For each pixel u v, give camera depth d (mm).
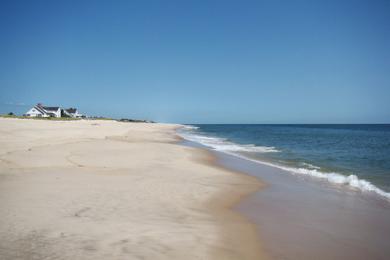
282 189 12008
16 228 6105
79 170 13312
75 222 6660
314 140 45781
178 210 8352
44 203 8000
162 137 45438
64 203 8102
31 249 5184
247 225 7598
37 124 40250
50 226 6312
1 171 12156
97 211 7602
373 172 16094
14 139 22625
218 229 7090
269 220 8125
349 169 17094
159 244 5820
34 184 10180
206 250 5809
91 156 17578
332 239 6938
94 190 9750
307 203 9984
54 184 10305
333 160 21078
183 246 5859
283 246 6422
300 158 22188
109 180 11508
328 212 9008
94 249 5328
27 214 7016
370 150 28734
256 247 6266
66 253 5094
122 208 8031
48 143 22047
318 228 7625
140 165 15750
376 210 9297
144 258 5137
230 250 5980
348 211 9141
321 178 14344
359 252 6305
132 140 33094
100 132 39562
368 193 11461
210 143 37781
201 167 16656
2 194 8719
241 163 19297
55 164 14398
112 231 6266
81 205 8016
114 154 19109
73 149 19797
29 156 15836
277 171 16281
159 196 9625
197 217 7926
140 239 5965
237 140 45531
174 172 14391
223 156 23000
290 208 9367
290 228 7555
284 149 29625
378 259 6035
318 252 6219
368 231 7504
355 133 76375
